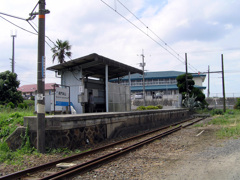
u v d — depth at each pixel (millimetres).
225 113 32469
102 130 11359
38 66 8391
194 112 34969
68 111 14141
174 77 53781
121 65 18391
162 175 5602
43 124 8312
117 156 7551
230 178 5109
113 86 18484
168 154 7965
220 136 11430
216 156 7262
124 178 5457
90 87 19688
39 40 8453
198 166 6207
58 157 7676
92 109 17969
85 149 9109
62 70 17828
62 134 8703
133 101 43531
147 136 12688
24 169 6305
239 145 8766
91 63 16328
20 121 11125
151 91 53000
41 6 8484
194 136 12227
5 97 29656
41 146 8211
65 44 27688
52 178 5203
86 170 6020
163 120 21062
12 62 41281
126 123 13797
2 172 6078
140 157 7535
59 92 13383
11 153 8094
